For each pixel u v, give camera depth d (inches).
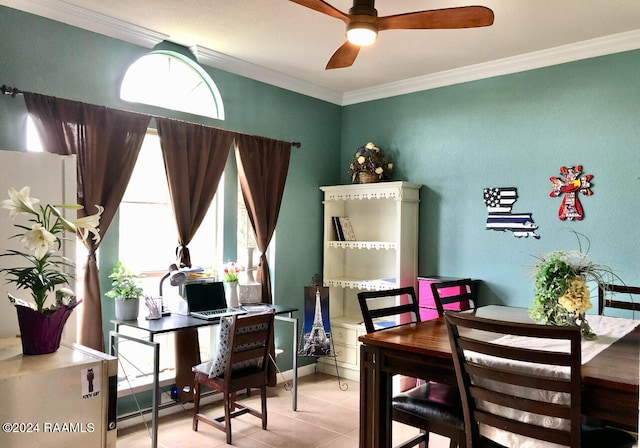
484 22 91.8
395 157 176.9
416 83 169.3
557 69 141.2
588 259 134.3
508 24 122.7
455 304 148.9
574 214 137.4
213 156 144.4
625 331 94.4
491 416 71.1
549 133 142.6
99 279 124.7
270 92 166.2
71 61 119.3
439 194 165.3
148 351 142.1
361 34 93.5
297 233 175.9
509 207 149.6
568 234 138.9
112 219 123.5
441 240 164.6
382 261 181.3
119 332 129.0
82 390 67.3
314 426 131.3
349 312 190.1
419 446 110.3
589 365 70.0
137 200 138.6
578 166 137.2
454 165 161.8
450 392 92.1
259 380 125.1
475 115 157.3
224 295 141.2
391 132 177.9
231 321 117.1
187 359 140.0
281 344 170.4
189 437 123.3
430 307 153.6
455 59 149.3
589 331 88.0
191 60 144.2
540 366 70.2
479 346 69.1
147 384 132.2
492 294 152.6
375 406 86.3
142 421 131.9
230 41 137.6
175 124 135.3
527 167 146.5
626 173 129.8
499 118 152.3
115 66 127.5
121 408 129.3
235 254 157.9
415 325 99.7
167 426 130.1
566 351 78.0
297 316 175.5
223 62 149.6
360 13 91.7
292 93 173.6
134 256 138.1
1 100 108.3
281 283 170.2
